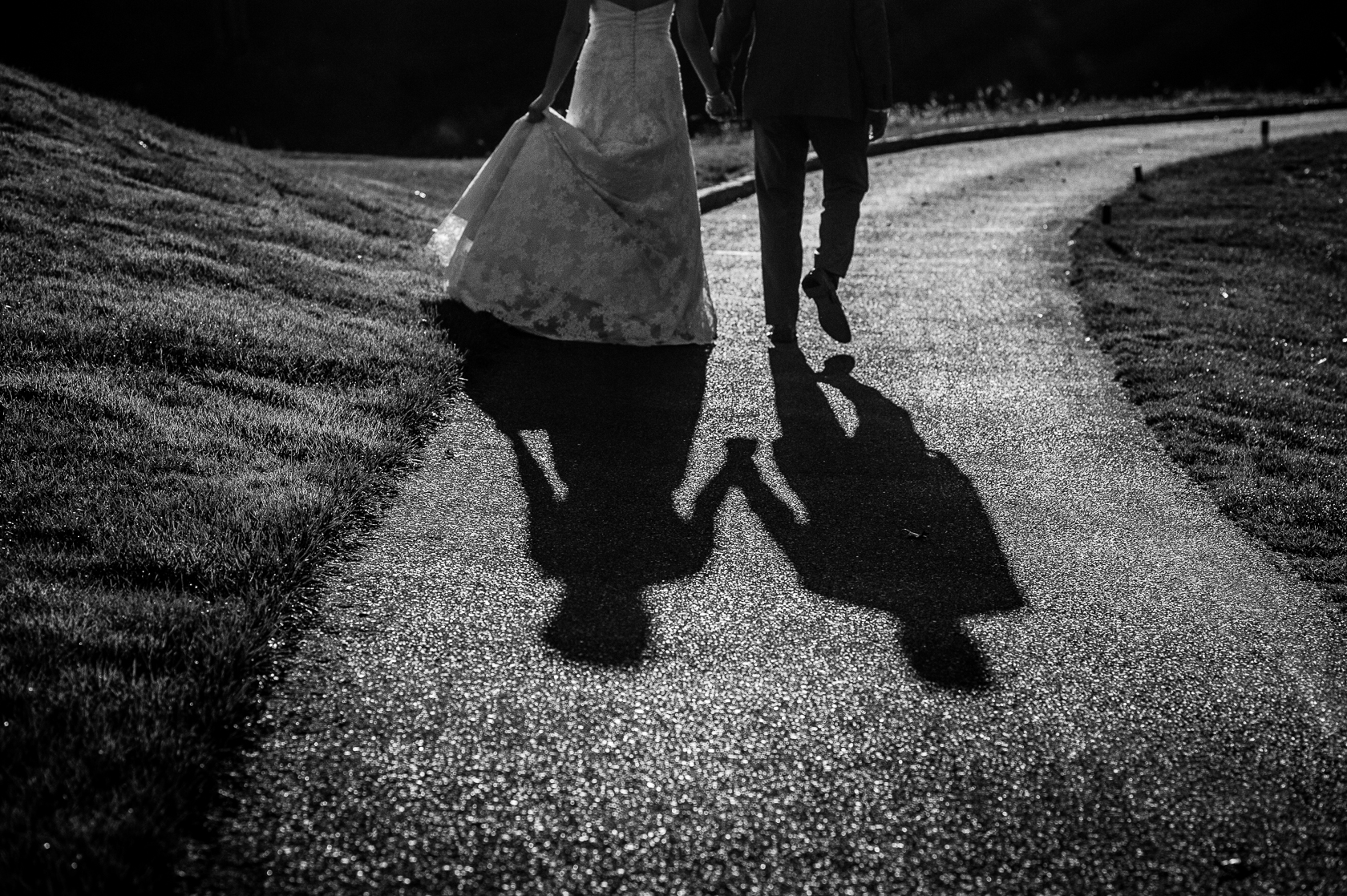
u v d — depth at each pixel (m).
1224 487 4.99
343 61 37.84
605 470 4.97
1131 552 4.38
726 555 4.23
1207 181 15.38
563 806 2.83
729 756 3.05
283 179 10.44
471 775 2.92
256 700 3.13
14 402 4.75
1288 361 7.12
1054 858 2.73
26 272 6.25
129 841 2.49
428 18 40.94
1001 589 4.06
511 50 39.19
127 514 3.93
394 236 9.65
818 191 13.86
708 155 16.02
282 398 5.29
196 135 11.67
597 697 3.29
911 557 4.28
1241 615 3.91
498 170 6.50
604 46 6.28
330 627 3.57
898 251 10.21
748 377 6.31
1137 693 3.43
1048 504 4.82
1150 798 2.96
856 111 6.29
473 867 2.61
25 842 2.44
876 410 5.91
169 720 2.89
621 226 6.46
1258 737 3.23
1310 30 40.28
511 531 4.33
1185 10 42.31
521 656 3.47
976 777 3.01
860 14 6.12
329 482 4.43
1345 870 2.73
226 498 4.13
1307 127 22.56
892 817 2.85
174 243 7.35
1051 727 3.24
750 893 2.58
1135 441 5.60
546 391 5.87
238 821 2.70
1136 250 10.68
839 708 3.29
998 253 10.19
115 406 4.84
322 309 6.61
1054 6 43.38
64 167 8.52
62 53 36.88
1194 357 6.98
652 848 2.70
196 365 5.48
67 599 3.38
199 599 3.49
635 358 6.46
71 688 2.96
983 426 5.75
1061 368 6.75
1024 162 17.59
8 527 3.79
